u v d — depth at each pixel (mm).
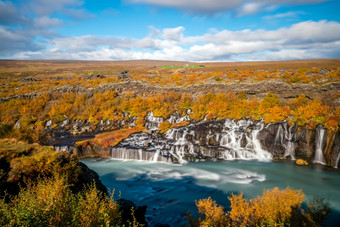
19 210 7859
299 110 32781
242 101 42219
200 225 13195
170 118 44469
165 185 22422
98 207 9789
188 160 29969
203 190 21078
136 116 46750
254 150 31469
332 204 17359
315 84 41656
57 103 51969
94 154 33438
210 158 30609
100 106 50469
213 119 41062
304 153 29812
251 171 25938
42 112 49469
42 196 9398
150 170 26719
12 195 13195
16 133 35812
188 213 15859
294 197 13461
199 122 40719
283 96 40562
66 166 16875
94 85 59875
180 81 60688
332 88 37969
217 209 13977
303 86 41312
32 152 19234
